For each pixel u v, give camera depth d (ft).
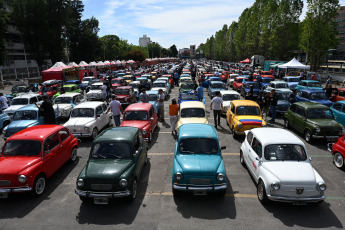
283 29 144.87
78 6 193.98
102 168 21.52
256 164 23.29
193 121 37.17
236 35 239.30
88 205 21.75
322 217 19.51
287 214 19.93
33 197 22.80
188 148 24.27
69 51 196.95
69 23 164.14
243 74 110.11
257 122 37.19
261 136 24.79
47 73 107.14
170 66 206.18
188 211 20.48
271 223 18.78
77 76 123.34
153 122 40.32
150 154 33.12
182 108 40.16
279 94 54.80
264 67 145.28
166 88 76.74
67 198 22.98
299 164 21.76
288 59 151.84
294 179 19.90
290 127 44.52
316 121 36.14
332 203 21.45
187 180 21.38
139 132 27.94
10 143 24.80
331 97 56.54
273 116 48.08
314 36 115.44
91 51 197.16
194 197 22.72
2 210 21.21
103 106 45.42
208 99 74.95
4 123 47.14
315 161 30.30
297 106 40.88
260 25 179.93
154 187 24.56
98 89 78.33
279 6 146.10
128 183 20.89
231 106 43.93
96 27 239.30
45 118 39.68
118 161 22.68
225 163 30.01
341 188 23.95
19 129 38.29
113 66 177.78
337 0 108.68
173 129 41.06
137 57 263.08
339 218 19.35
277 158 22.36
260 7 186.39
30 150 24.16
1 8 115.24
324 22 111.75
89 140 40.09
